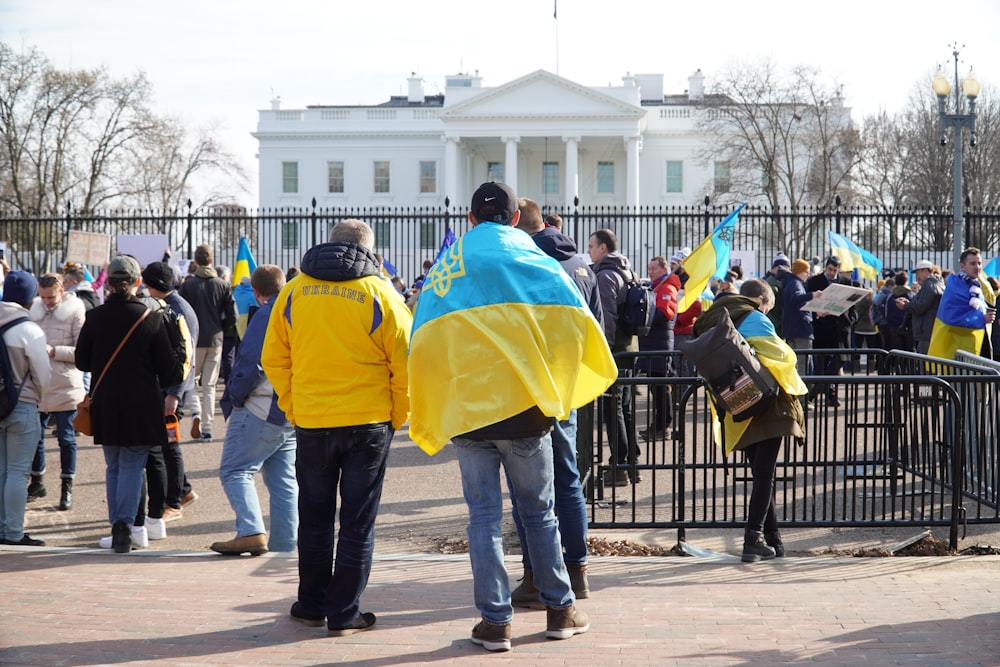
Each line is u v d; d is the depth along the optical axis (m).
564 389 4.20
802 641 4.41
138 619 4.76
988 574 5.67
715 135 53.50
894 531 6.98
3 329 6.50
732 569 5.81
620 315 8.97
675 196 60.78
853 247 18.61
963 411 6.75
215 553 6.19
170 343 6.38
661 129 60.59
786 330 13.19
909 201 46.78
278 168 62.09
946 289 10.48
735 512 6.92
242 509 6.12
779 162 51.09
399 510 7.79
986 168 44.16
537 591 5.00
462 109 57.09
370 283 4.67
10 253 23.25
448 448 10.52
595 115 56.38
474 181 63.25
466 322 4.15
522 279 4.21
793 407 5.88
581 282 5.83
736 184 49.84
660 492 8.27
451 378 4.15
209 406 11.27
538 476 4.29
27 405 6.61
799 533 6.98
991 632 4.53
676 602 5.08
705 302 13.78
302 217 21.06
